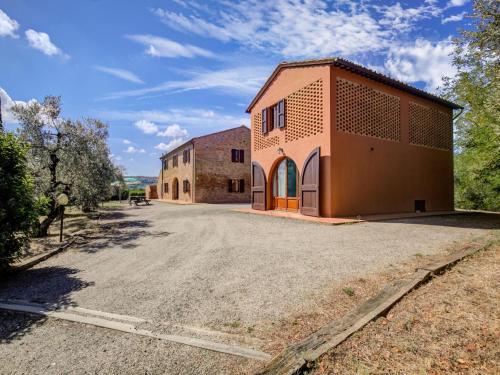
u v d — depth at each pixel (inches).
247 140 1067.9
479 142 532.4
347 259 198.5
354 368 80.4
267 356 92.3
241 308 127.9
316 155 426.9
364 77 458.9
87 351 99.6
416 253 206.8
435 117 577.0
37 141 352.8
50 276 185.9
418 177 534.9
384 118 485.1
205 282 163.3
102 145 461.7
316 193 425.7
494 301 118.6
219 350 96.6
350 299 131.6
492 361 81.3
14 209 180.4
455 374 76.9
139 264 208.4
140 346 101.3
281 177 540.7
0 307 135.9
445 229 320.8
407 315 109.7
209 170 990.4
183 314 124.4
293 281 158.7
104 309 132.4
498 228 324.8
